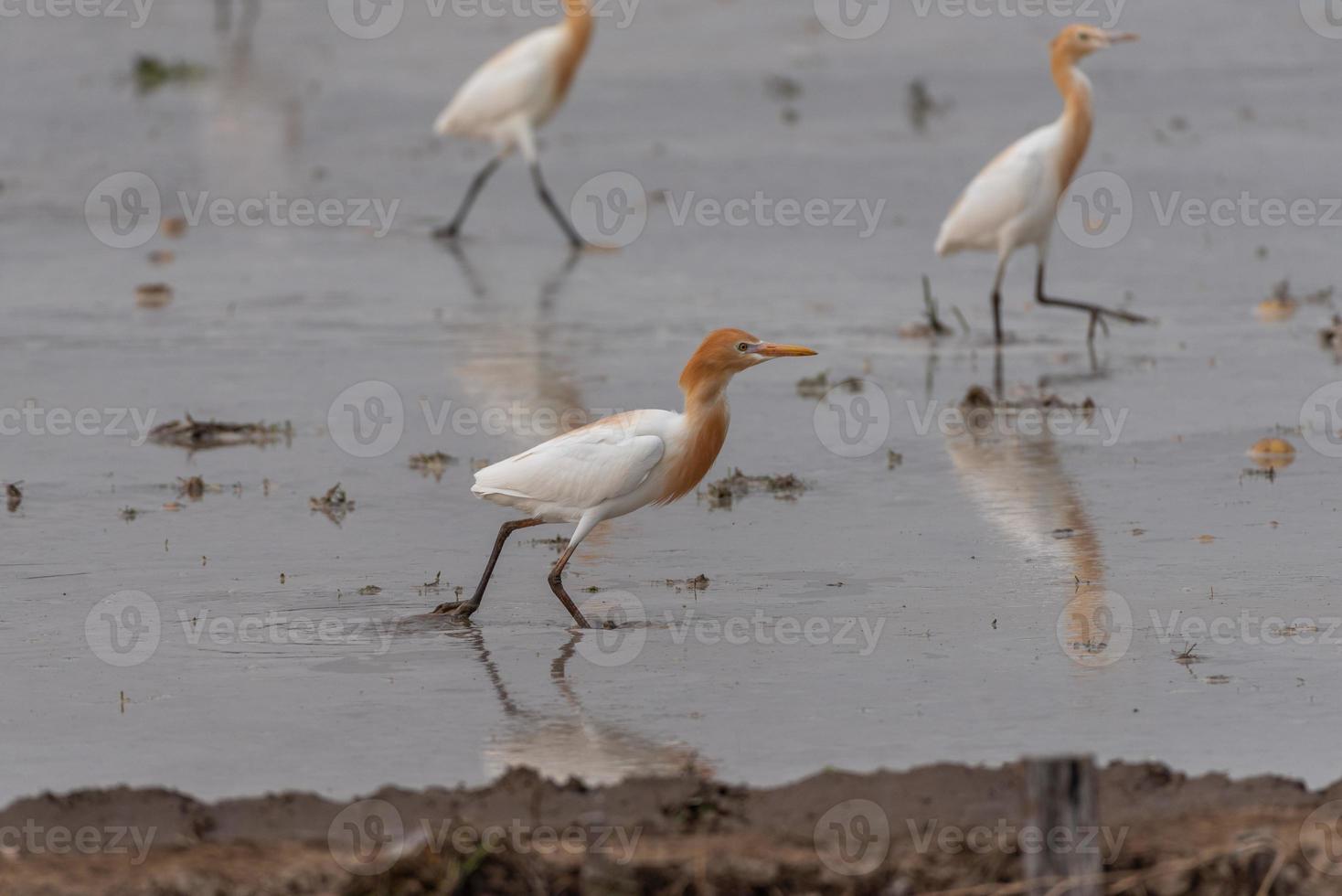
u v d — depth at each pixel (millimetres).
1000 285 20141
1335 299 20719
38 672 9914
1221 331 19359
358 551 12297
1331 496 13070
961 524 12711
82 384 17578
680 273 23188
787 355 10438
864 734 8828
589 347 18969
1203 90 35938
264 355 18828
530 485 10547
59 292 22234
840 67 40469
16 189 29266
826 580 11469
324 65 42781
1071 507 13070
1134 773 7992
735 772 8383
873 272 23047
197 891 7020
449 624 10688
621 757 8594
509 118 25641
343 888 7027
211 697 9516
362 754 8703
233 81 40406
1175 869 7090
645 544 12430
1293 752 8484
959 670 9711
